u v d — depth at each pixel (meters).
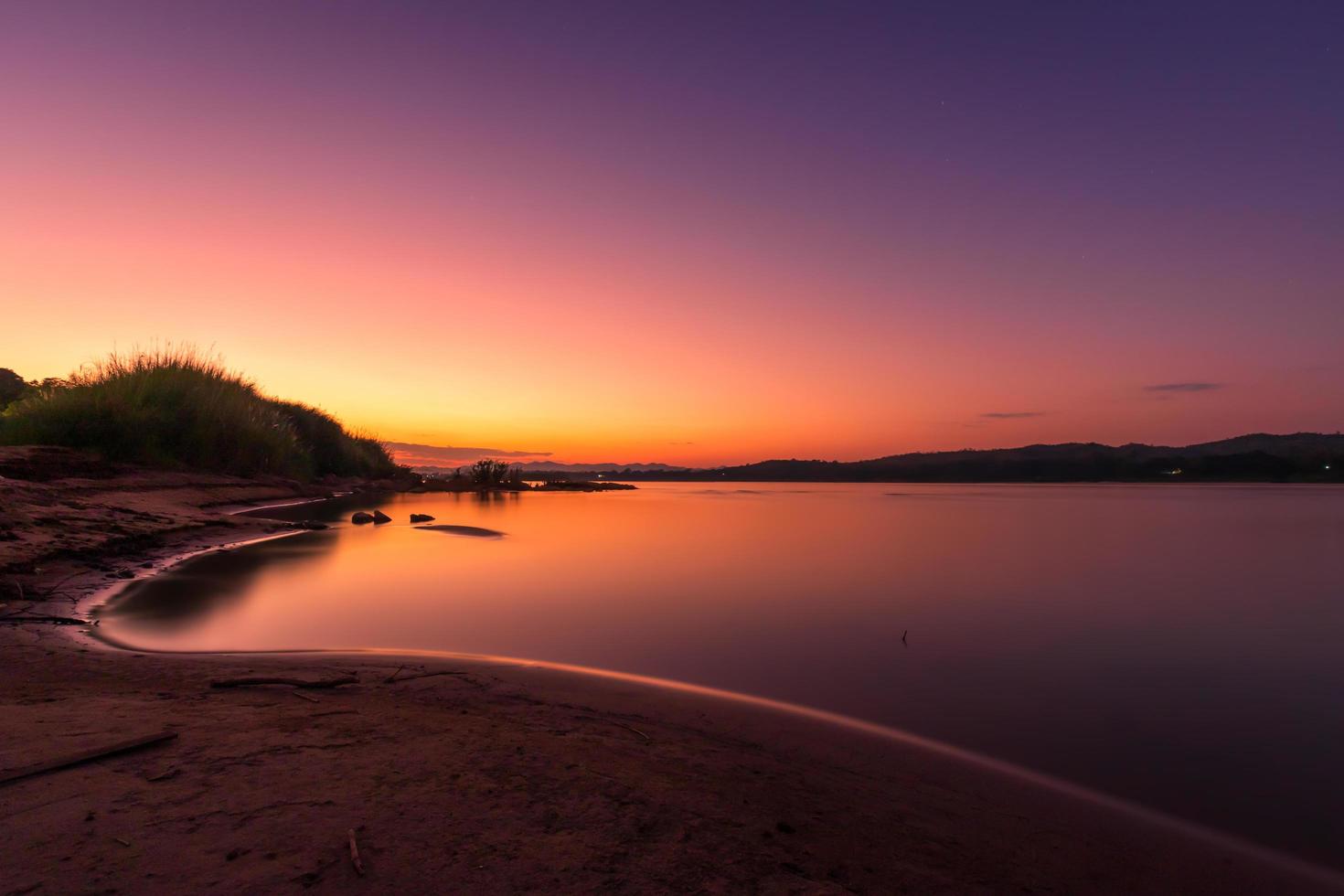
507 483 47.59
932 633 7.09
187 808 2.64
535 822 2.75
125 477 15.10
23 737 3.24
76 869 2.18
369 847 2.44
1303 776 3.91
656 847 2.64
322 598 8.14
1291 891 2.82
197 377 22.27
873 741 4.26
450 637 6.54
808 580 10.23
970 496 46.25
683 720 4.43
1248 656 6.38
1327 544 15.85
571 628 7.01
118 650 5.61
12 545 8.53
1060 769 3.95
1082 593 9.36
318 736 3.54
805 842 2.85
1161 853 3.08
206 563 10.26
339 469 35.62
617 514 24.52
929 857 2.86
